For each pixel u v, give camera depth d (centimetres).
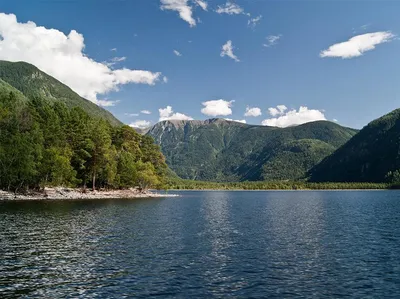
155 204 10569
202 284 2472
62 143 12500
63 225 5178
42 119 12231
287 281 2570
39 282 2461
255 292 2320
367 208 9962
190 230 5047
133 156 15838
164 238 4303
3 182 10625
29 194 11050
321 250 3697
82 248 3597
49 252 3381
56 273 2683
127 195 14775
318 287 2442
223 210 9075
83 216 6400
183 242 4050
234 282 2530
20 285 2391
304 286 2461
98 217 6347
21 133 10906
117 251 3491
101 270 2786
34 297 2172
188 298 2189
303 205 11469
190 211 8462
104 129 14900
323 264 3084
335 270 2884
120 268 2852
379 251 3662
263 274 2745
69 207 8112
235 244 3984
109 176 13538
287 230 5197
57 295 2211
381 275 2745
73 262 3019
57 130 12281
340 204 11994
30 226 4994
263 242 4138
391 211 8869
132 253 3412
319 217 7294
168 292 2294
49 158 11225
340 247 3875
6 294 2214
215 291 2328
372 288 2430
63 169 11438
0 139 10406
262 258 3291
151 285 2434
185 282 2512
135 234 4559
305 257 3350
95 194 13200
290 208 10025
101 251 3475
